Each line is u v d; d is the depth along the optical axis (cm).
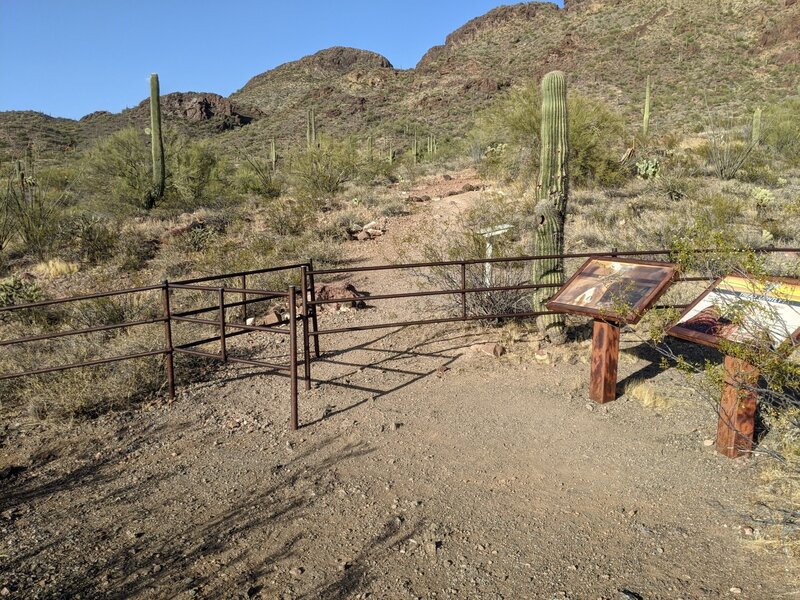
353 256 1459
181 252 1549
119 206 2220
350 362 773
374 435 569
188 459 536
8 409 656
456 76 13000
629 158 2130
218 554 395
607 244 1293
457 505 447
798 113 2708
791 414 429
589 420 582
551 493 462
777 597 337
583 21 13162
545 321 791
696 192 1819
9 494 484
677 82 8744
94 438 583
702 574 361
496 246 1021
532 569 372
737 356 432
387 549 396
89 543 411
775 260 1076
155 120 2231
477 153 3108
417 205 2080
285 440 566
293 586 361
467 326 882
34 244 1628
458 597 349
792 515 399
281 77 18388
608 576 363
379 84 13862
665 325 527
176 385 714
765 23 9569
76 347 789
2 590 360
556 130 750
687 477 473
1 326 995
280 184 2775
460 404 632
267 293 606
